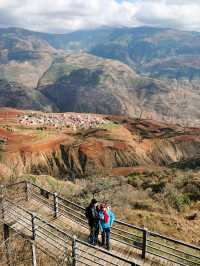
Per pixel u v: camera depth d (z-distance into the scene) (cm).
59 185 2986
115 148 10062
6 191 1794
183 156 11275
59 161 9150
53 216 1586
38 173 8494
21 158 8631
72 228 1503
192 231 1805
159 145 11312
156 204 2247
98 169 8919
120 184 2950
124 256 1321
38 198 1789
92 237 1363
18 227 1436
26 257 1402
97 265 1241
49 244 1343
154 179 3231
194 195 2459
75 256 1199
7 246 1410
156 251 1483
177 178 2952
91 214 1343
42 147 9281
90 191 2506
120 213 1977
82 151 9575
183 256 1480
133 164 9812
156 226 1806
